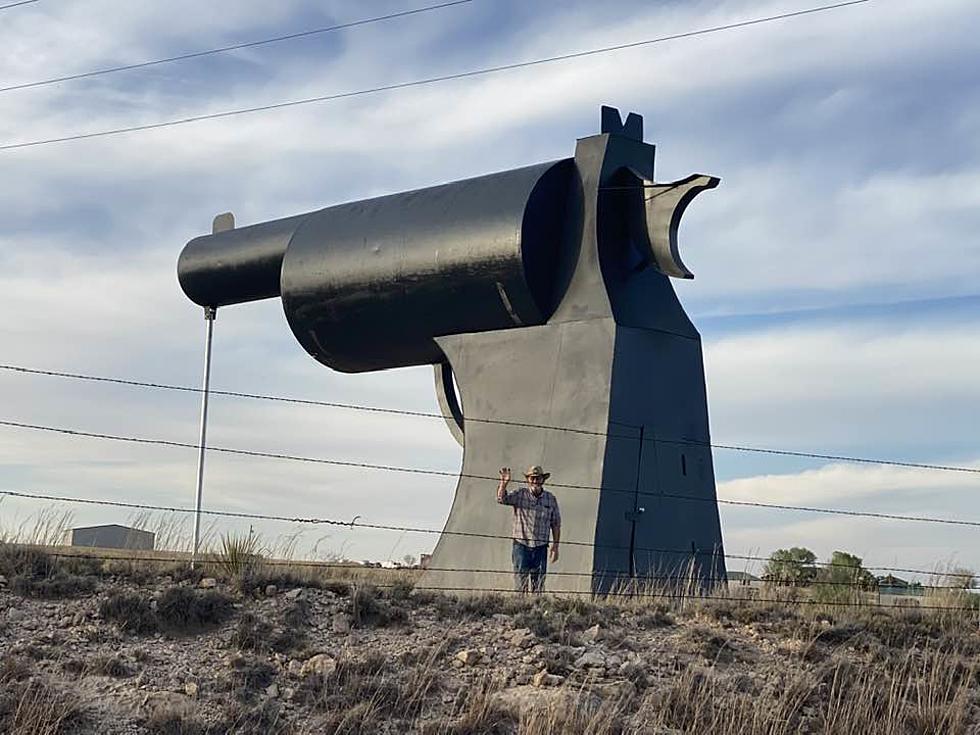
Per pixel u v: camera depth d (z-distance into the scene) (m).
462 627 15.22
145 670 13.40
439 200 21.92
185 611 14.46
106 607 14.36
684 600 17.22
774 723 13.83
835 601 18.09
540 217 20.88
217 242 25.22
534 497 18.39
